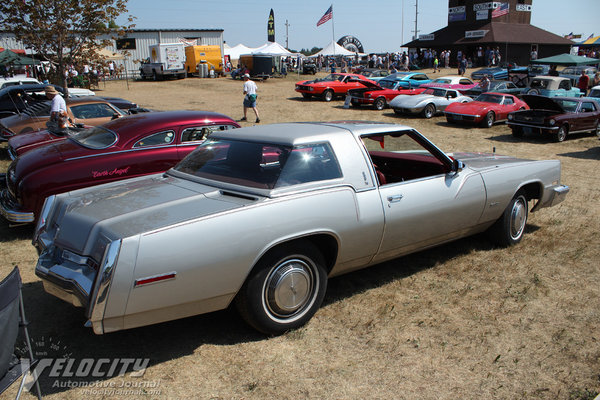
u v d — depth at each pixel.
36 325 3.52
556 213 6.55
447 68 45.28
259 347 3.23
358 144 3.77
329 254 3.65
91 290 2.63
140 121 6.08
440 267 4.59
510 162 5.04
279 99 23.95
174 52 34.59
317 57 48.38
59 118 7.50
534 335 3.41
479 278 4.36
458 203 4.29
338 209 3.45
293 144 3.46
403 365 3.05
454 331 3.45
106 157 5.61
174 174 3.88
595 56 45.62
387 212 3.74
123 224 2.86
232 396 2.74
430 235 4.19
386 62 45.88
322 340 3.32
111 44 14.95
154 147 5.93
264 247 3.07
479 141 13.88
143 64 35.47
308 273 3.41
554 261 4.77
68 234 3.01
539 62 28.91
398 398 2.74
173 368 3.00
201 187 3.49
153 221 2.87
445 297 3.98
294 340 3.31
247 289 3.12
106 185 3.80
